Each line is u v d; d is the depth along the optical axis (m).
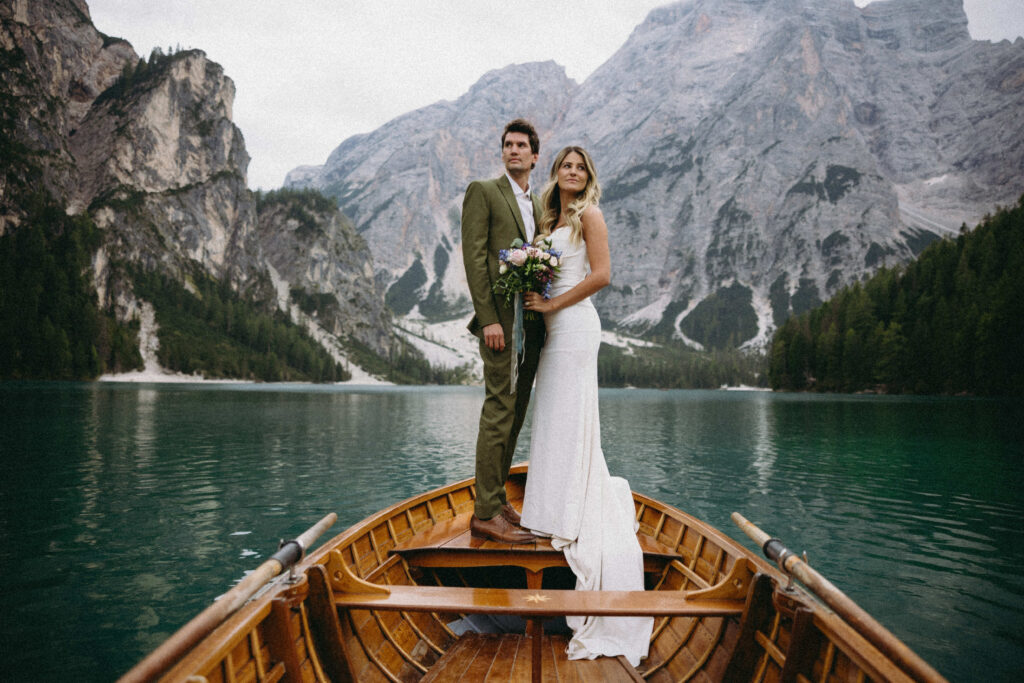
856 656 2.32
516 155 5.01
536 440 4.62
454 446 29.92
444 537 5.18
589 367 4.55
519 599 3.05
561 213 4.75
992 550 12.33
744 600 3.21
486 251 4.79
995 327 98.19
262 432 35.69
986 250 126.06
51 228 181.38
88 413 46.59
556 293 4.58
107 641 7.71
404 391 168.00
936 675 1.97
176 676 2.01
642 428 44.81
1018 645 7.79
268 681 2.64
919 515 15.61
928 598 9.55
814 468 23.81
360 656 3.60
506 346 4.82
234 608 2.28
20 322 135.38
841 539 13.22
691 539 4.94
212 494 17.16
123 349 164.75
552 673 3.64
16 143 194.25
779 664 2.95
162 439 30.42
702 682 3.53
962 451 29.31
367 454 26.44
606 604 3.00
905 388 119.19
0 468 21.09
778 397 126.25
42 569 10.53
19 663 7.09
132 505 15.68
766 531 13.94
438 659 4.07
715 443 33.56
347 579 3.20
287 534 12.93
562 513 4.37
